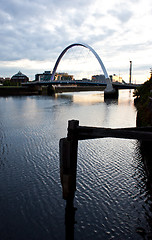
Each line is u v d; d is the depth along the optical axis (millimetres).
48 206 12250
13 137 27656
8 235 10078
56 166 17875
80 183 14672
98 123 38312
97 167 17500
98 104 79875
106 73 123625
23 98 111125
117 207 11914
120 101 95625
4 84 173750
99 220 10828
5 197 13227
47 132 30656
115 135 7438
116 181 14984
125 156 20172
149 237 9680
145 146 20406
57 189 14117
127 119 42688
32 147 23203
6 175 16219
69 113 52938
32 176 16016
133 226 10398
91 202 12367
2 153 21219
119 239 9609
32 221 11008
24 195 13414
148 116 26531
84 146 23344
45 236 9938
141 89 66250
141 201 12477
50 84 155125
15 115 48969
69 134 7957
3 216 11445
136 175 15938
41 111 57000
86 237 9758
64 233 10047
